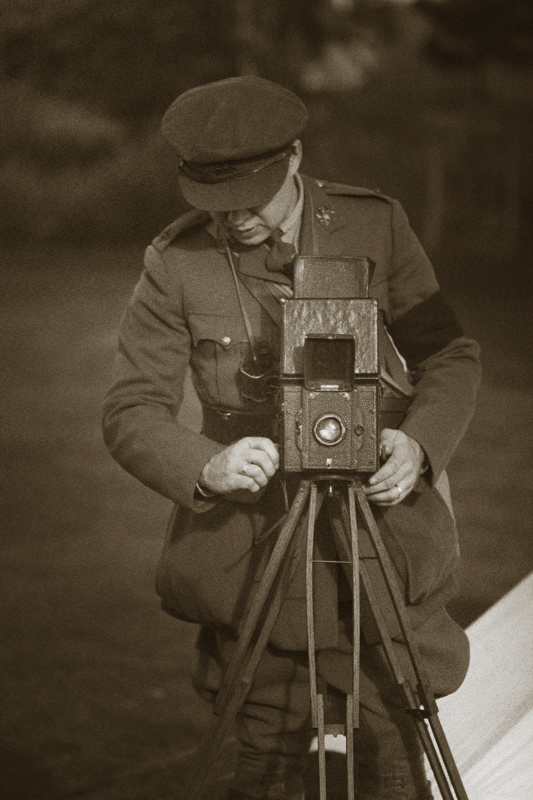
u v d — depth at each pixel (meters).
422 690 2.67
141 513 8.73
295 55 38.44
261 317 2.93
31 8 39.88
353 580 2.58
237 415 2.96
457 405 2.94
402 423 2.92
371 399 2.58
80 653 5.91
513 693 3.68
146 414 2.89
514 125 37.38
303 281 2.75
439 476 2.96
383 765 3.01
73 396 13.66
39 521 8.46
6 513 8.68
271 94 2.80
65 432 11.75
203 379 2.99
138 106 40.44
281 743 3.03
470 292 25.48
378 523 2.93
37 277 28.89
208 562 2.95
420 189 37.69
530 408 12.72
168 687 5.50
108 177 39.81
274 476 2.93
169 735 4.96
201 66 39.38
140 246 38.62
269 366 2.91
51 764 4.64
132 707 5.25
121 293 25.53
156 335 2.99
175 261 2.99
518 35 36.81
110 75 40.28
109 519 8.54
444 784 2.70
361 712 2.99
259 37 38.38
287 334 2.60
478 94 37.88
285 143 2.75
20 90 39.78
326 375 2.59
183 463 2.79
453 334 3.08
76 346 17.64
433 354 3.09
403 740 3.00
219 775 4.09
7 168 39.50
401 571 2.94
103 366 15.77
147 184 39.88
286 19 38.44
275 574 2.60
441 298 3.12
